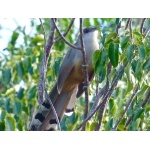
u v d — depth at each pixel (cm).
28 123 1076
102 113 908
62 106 1048
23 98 1077
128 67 856
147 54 843
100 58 846
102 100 880
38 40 1195
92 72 1076
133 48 829
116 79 865
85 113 913
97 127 905
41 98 937
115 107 930
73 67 1078
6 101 1044
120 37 845
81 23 923
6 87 1235
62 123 1008
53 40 930
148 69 851
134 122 856
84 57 955
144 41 861
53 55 1151
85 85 954
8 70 1124
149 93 918
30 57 1104
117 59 827
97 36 1137
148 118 923
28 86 1159
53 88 1050
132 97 904
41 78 925
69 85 1070
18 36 1304
